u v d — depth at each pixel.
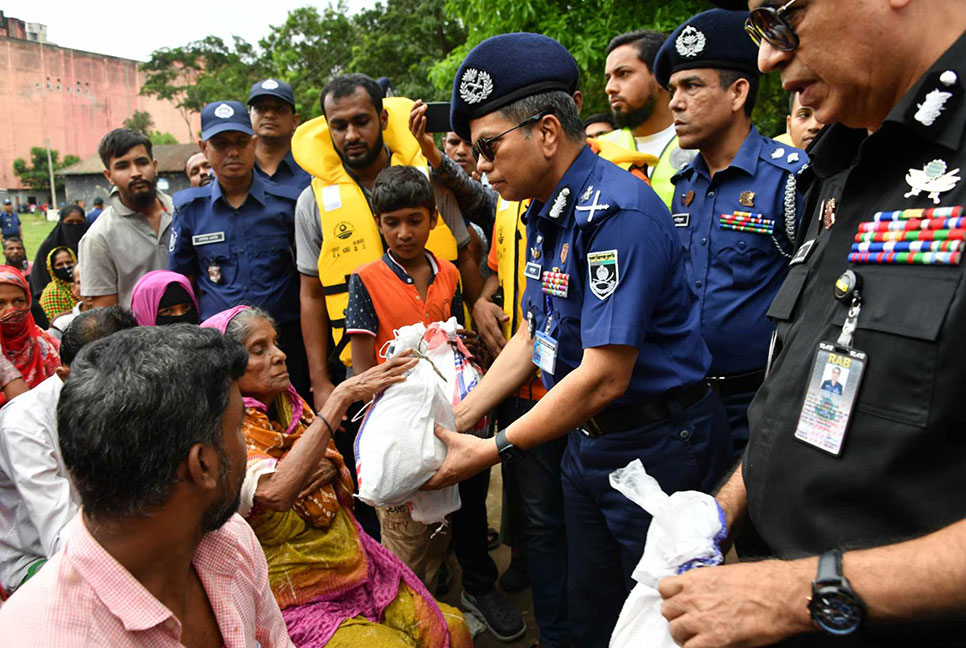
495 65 1.77
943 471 0.90
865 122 1.09
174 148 46.59
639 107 3.18
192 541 1.12
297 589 1.95
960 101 0.92
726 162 2.53
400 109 3.11
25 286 3.29
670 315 1.82
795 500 1.07
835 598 0.88
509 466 3.04
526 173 1.83
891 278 0.96
